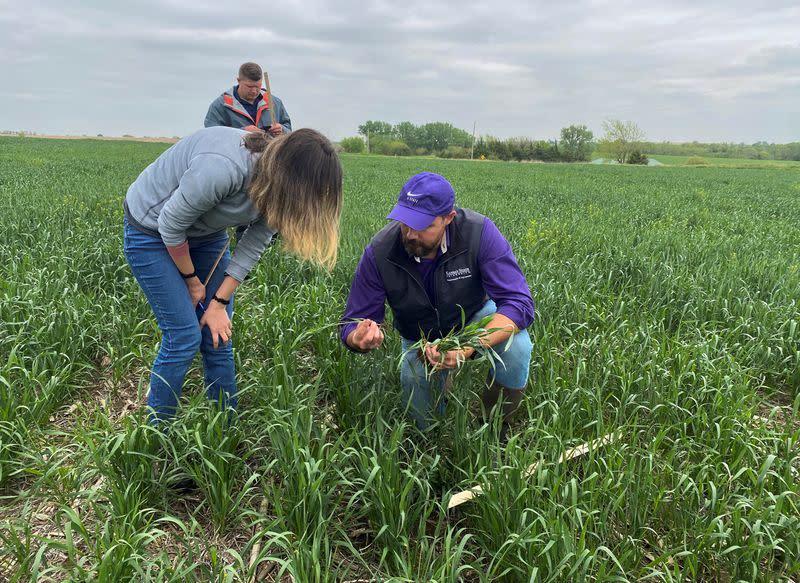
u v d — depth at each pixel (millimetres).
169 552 2564
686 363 3852
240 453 3150
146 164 23297
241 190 2535
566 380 3572
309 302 4746
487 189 18828
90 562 2486
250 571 2195
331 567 2498
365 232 7684
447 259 2959
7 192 11234
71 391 3855
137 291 5059
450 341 2732
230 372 3197
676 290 5645
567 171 37719
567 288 5211
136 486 2643
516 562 2416
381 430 2816
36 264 5938
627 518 2650
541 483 2463
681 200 16594
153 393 2902
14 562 2455
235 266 2881
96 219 8547
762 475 2602
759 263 6703
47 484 2770
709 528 2434
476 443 2881
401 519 2422
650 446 3146
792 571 2361
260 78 6430
